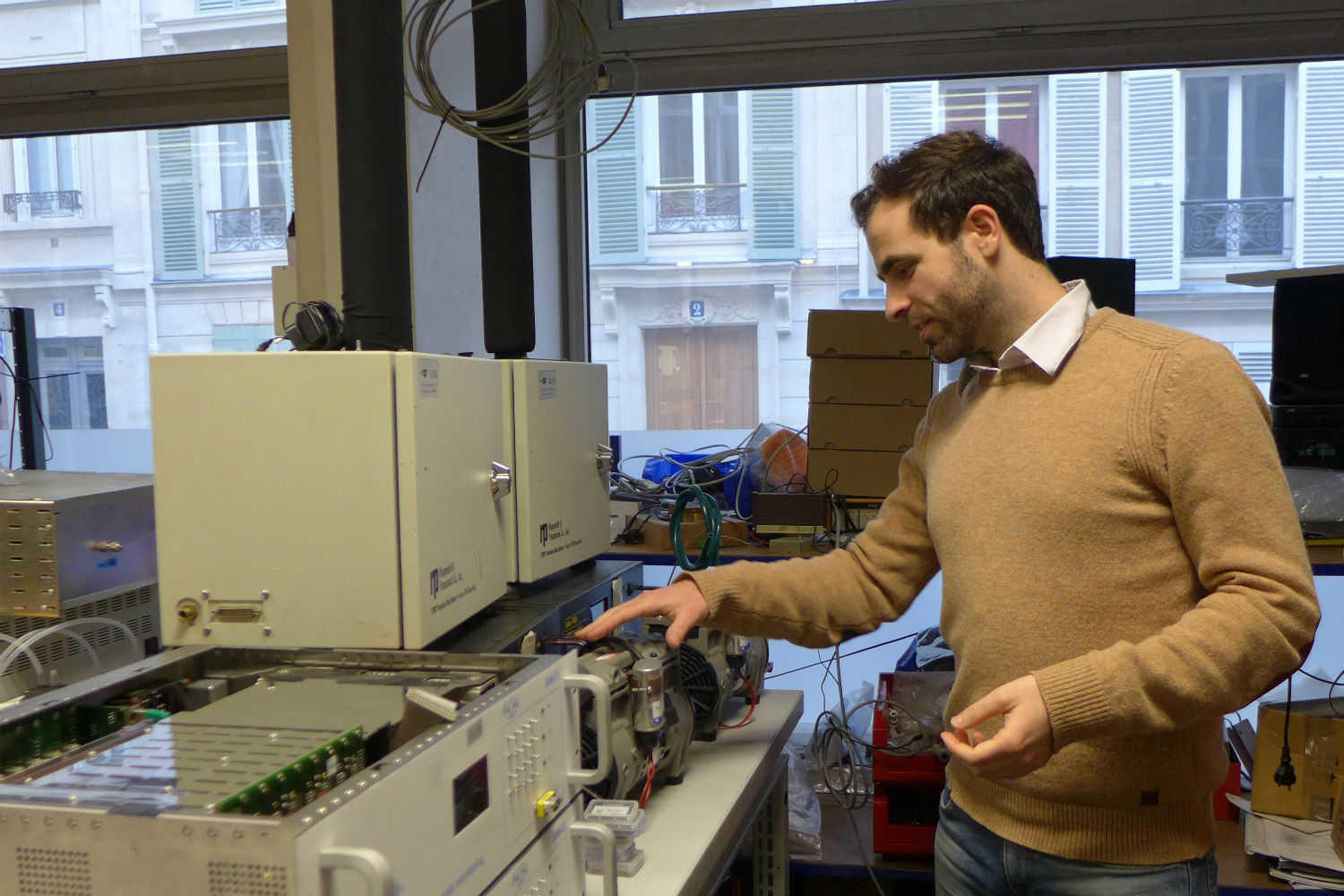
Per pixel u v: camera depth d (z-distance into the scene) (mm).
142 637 1438
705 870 1266
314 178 2053
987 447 1207
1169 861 1159
